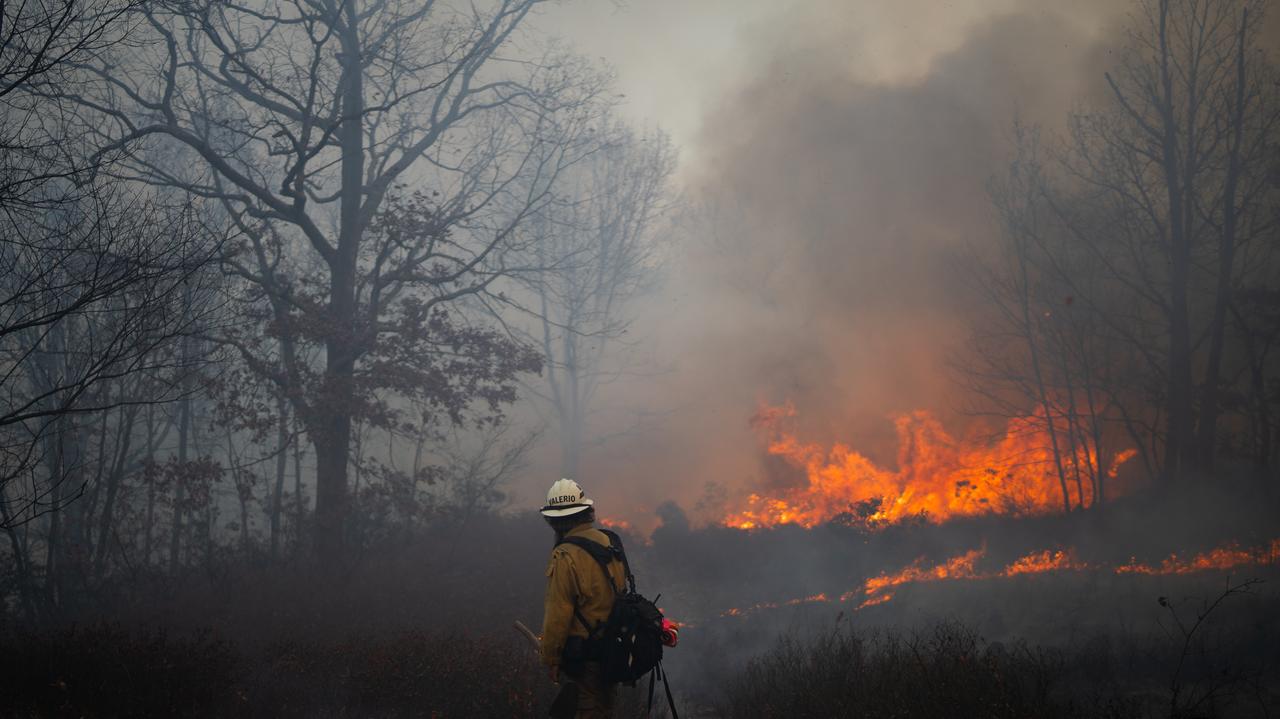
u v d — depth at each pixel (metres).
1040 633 9.56
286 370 17.05
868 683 6.43
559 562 4.46
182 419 18.77
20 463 7.89
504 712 6.74
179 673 6.76
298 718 6.86
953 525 18.95
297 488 17.45
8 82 7.19
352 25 17.73
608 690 4.53
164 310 7.93
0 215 7.59
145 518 17.08
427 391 17.00
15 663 6.55
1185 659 7.66
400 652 7.64
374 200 18.58
